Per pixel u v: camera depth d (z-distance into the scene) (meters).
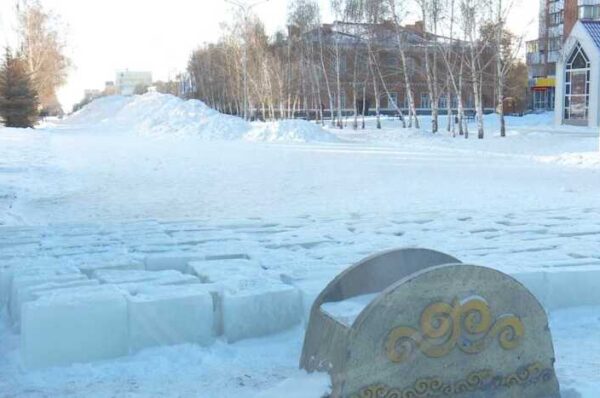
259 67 66.12
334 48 58.44
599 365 4.68
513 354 4.02
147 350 4.96
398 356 3.77
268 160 25.22
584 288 6.19
